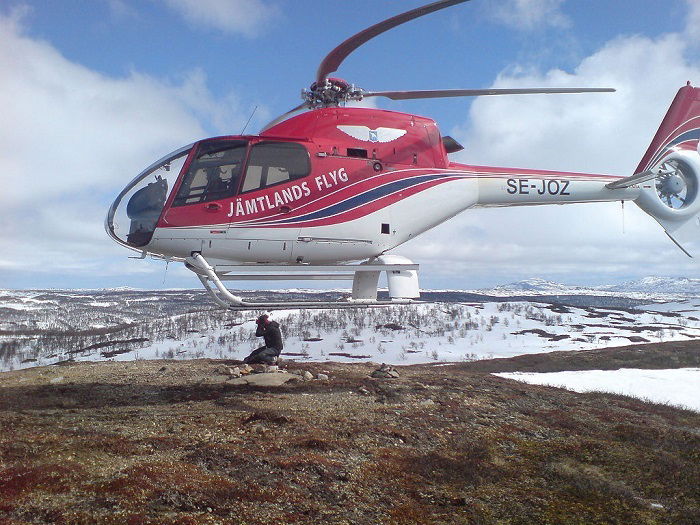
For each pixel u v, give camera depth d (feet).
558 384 70.08
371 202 37.01
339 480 21.34
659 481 25.98
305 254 35.76
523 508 21.18
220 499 17.69
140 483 17.93
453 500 20.98
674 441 33.50
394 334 358.84
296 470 21.49
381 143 38.11
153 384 42.27
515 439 32.04
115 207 33.30
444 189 39.68
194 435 25.62
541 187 43.80
